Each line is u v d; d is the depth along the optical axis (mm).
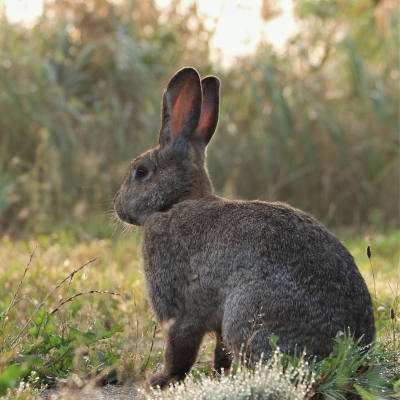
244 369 7469
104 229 17766
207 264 8344
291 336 7715
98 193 19344
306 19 25438
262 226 8133
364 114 22375
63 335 9352
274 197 20875
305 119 21688
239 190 21062
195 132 9984
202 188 9727
